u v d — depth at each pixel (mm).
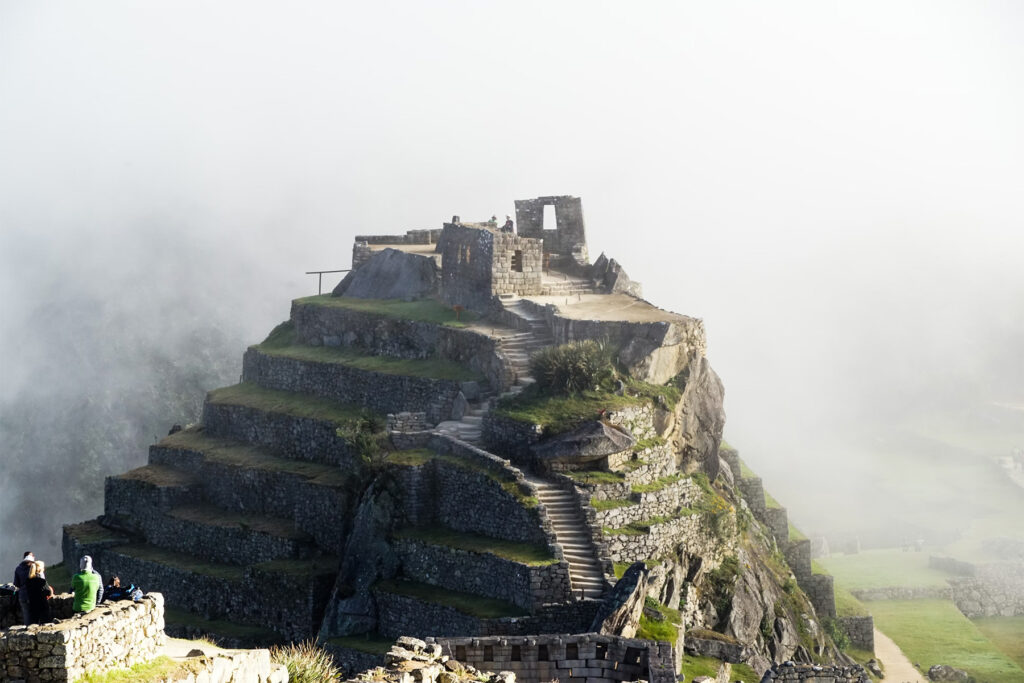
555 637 73188
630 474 92938
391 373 108938
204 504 113938
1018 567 134000
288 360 119000
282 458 112250
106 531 116375
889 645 115312
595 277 115562
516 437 94250
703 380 103188
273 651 56781
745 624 95562
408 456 96938
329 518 103812
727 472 112625
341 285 126062
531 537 87500
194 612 105125
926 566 138250
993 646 116312
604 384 97438
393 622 90750
